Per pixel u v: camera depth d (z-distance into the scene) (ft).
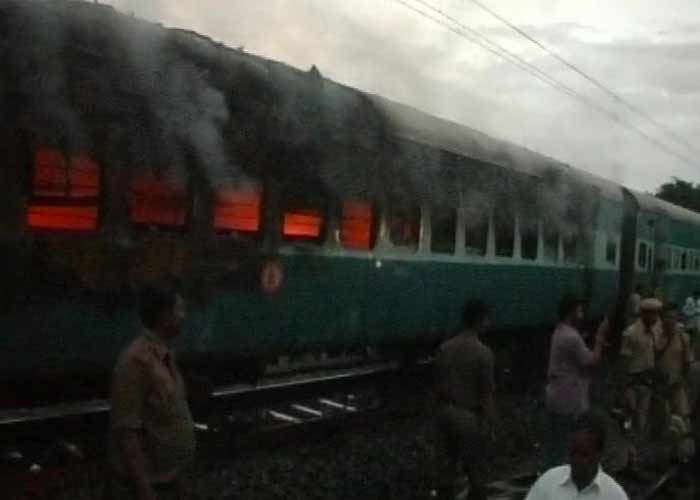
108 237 26.50
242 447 30.81
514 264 52.42
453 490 25.85
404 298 41.81
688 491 31.96
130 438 15.48
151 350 15.88
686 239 90.63
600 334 32.83
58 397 28.35
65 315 25.55
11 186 23.77
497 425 37.73
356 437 34.65
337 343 37.76
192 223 29.43
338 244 36.78
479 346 25.12
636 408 33.94
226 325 31.35
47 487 24.17
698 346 35.40
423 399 43.75
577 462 15.46
